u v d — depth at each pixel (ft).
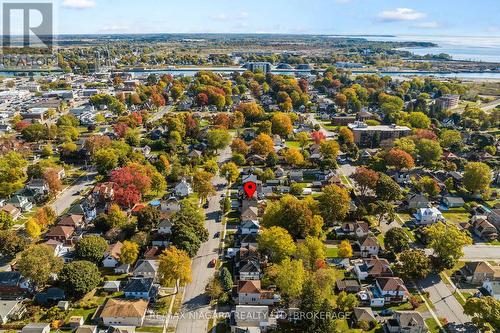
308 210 461.78
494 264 433.89
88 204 542.57
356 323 339.36
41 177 619.67
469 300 342.23
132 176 555.69
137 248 423.23
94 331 323.78
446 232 425.28
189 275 377.91
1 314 338.95
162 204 535.60
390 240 441.27
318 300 329.52
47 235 462.60
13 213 515.09
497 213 523.29
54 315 345.72
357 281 390.83
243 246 451.12
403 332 331.36
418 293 384.68
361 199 569.64
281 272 364.58
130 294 368.89
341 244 437.17
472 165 602.03
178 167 652.89
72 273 365.61
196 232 458.09
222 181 647.15
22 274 370.12
